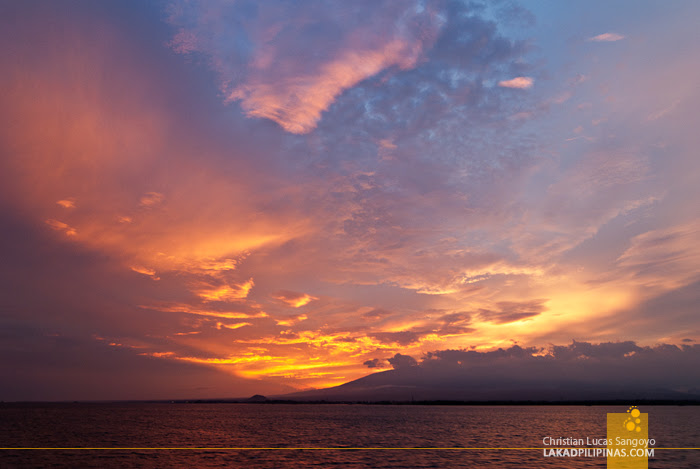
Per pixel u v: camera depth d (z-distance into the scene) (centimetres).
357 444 9625
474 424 17800
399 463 6806
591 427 15650
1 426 14538
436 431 13675
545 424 17575
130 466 6556
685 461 7062
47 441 9962
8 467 6475
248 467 6450
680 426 15975
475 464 6688
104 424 16350
